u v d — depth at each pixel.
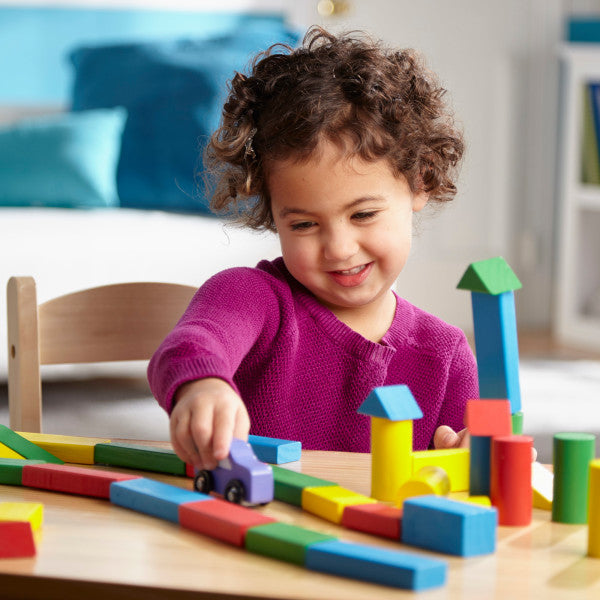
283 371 1.07
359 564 0.53
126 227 2.33
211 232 2.33
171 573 0.54
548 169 3.84
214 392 0.71
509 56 3.75
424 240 3.79
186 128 2.68
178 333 0.83
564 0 3.77
